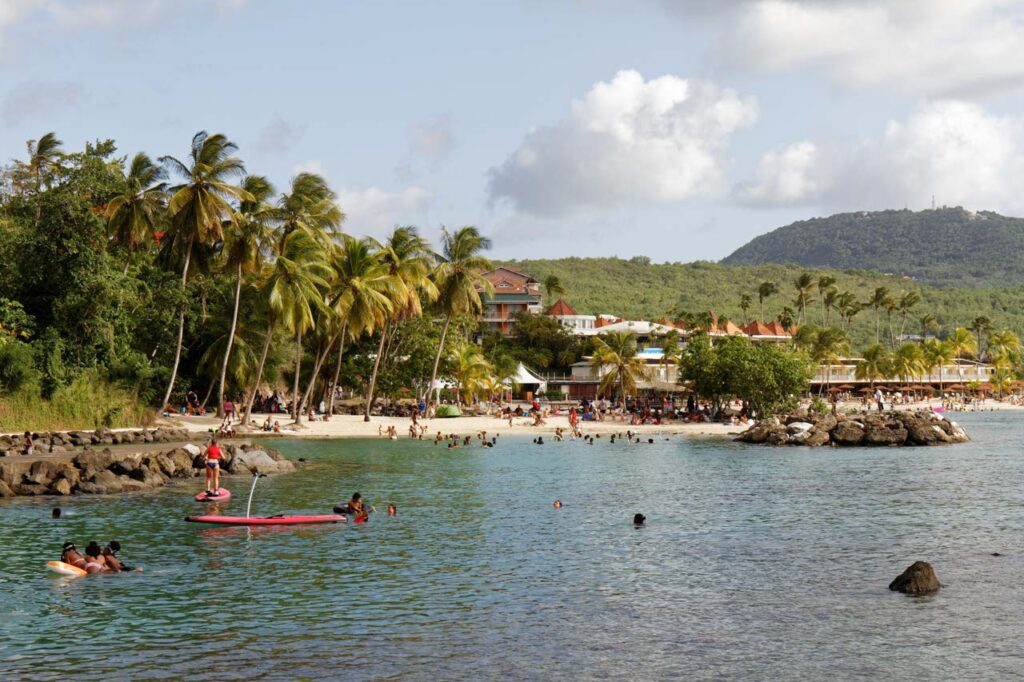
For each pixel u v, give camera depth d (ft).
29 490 138.41
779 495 146.61
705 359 339.77
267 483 157.17
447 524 115.75
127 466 152.15
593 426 327.47
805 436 262.06
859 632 67.77
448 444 242.99
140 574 86.33
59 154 274.36
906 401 592.19
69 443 194.29
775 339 628.28
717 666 60.39
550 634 67.46
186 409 292.61
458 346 369.91
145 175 244.01
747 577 85.87
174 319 270.46
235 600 76.79
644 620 71.15
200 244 249.55
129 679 57.82
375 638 66.44
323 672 59.21
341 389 380.99
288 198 266.57
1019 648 63.87
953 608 74.18
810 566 90.68
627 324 619.67
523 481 164.66
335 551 97.50
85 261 234.79
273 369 308.81
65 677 58.18
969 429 370.73
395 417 331.57
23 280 233.76
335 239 289.53
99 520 115.85
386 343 350.64
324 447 231.91
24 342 227.20
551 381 502.38
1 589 80.53
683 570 88.94
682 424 339.36
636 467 194.08
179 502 132.26
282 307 241.14
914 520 120.37
